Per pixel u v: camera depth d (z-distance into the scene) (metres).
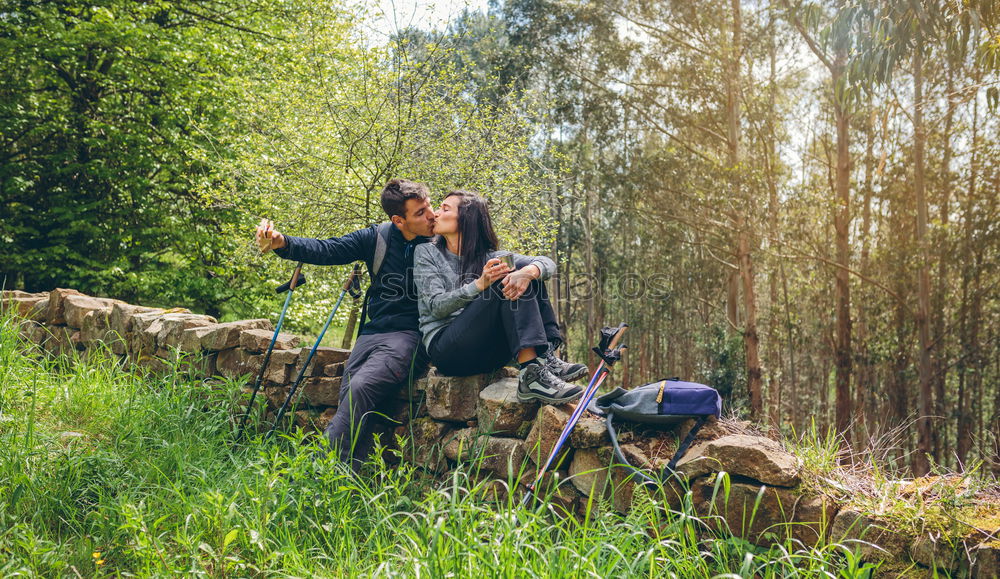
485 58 20.17
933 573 1.96
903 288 19.73
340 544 2.34
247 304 12.81
